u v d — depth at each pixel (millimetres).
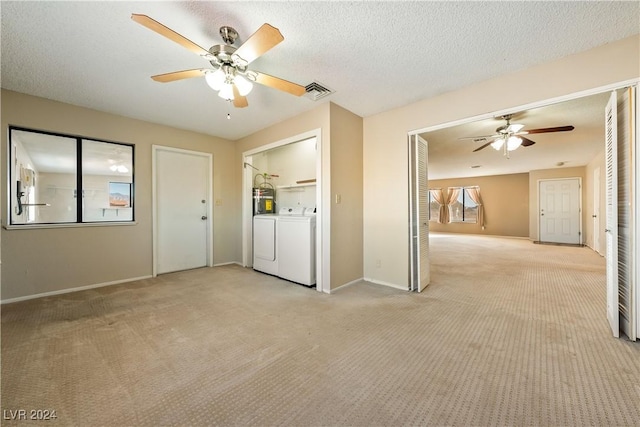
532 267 4301
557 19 1731
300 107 3215
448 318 2361
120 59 2170
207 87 2670
